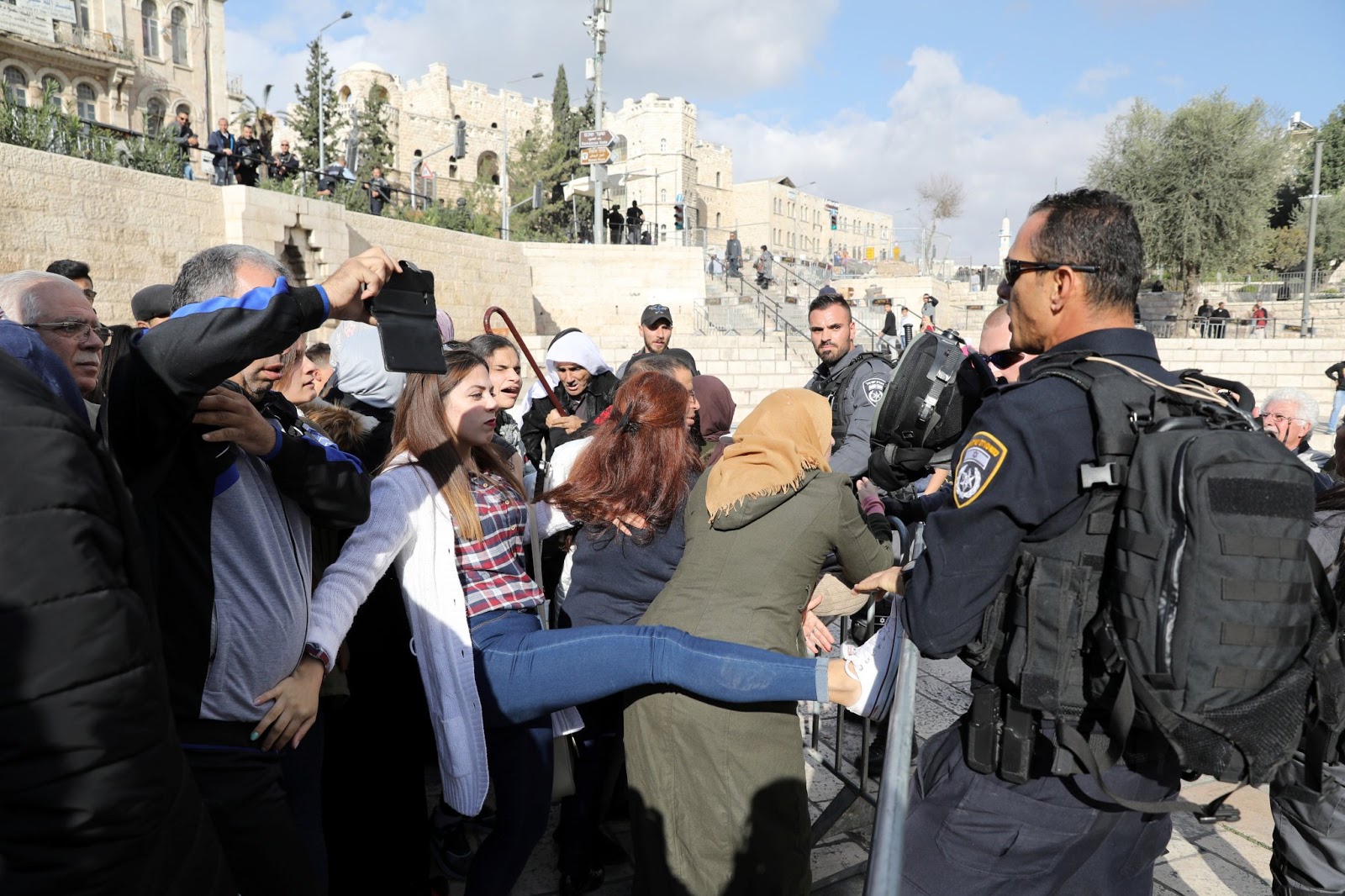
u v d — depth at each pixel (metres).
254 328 1.36
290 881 1.73
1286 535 1.18
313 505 1.78
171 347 1.35
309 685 1.78
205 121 32.53
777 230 72.31
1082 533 1.34
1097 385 1.35
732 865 1.97
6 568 0.88
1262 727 1.19
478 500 2.31
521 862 2.21
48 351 1.33
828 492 2.10
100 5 29.09
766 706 2.01
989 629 1.46
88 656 0.92
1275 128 28.66
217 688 1.61
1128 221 1.48
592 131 24.72
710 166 69.25
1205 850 2.83
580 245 25.92
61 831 0.90
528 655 2.10
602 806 2.56
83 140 13.95
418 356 1.56
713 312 26.92
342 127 39.50
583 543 2.43
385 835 2.34
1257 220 28.00
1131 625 1.24
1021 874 1.45
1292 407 3.64
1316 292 30.84
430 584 2.14
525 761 2.20
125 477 1.43
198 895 1.14
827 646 2.56
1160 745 1.36
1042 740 1.41
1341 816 1.79
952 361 2.28
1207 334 26.67
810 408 2.19
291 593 1.75
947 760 1.59
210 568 1.58
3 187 11.73
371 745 2.32
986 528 1.38
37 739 0.89
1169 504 1.21
